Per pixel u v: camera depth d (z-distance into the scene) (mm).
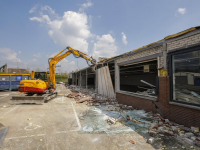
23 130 4285
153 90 7375
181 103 4488
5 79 16188
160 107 5383
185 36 4340
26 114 6148
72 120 5277
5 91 16359
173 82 4859
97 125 4691
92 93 13219
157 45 5555
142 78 20125
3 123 4922
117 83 9055
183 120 4395
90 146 3305
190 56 4301
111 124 4758
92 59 13750
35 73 11688
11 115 5980
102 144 3396
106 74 11023
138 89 16188
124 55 8070
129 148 3195
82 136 3852
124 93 8023
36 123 4945
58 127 4543
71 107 7586
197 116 3957
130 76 23625
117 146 3295
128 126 4559
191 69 4266
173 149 3121
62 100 10023
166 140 3547
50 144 3404
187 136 3635
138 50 6727
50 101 9594
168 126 4348
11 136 3848
